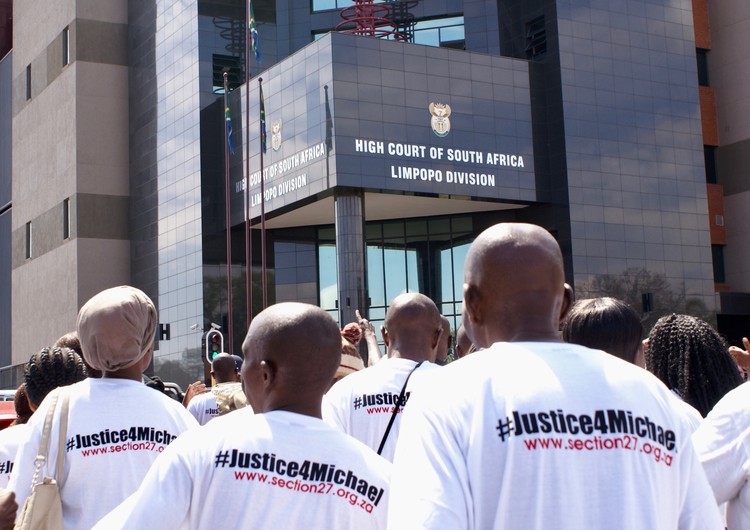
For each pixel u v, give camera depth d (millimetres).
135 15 45625
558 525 2092
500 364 2260
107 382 3520
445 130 35219
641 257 37500
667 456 2236
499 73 36562
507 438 2154
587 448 2158
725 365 4055
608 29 38250
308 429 2674
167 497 2492
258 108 37312
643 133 38375
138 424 3449
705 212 39344
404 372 4305
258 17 41188
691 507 2268
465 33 39219
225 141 39156
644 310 35875
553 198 37031
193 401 7699
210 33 40219
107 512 3320
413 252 39219
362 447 2754
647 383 2322
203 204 39062
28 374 4223
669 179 38656
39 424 3404
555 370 2254
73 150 45062
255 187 37375
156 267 42312
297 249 39906
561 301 2475
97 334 3512
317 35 41281
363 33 38188
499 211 38531
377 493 2668
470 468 2152
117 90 45844
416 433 2211
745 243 42500
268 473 2566
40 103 49812
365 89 34219
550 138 37219
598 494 2131
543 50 37938
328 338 2789
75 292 44125
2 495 3023
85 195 44500
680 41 39875
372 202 36031
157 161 42781
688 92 39750
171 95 41875
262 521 2520
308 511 2568
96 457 3357
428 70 35281
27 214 51250
